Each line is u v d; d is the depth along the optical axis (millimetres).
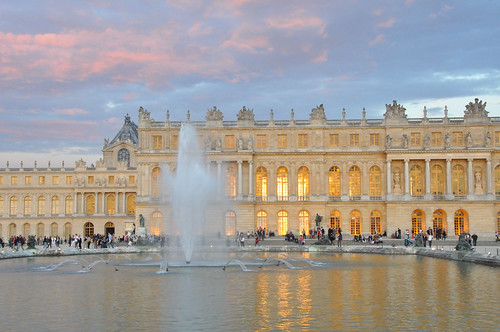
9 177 168625
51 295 42562
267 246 98562
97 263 70625
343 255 84125
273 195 131250
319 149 130750
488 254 67188
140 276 54688
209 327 31562
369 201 129750
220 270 60375
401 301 39281
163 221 131750
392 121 129625
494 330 30875
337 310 36156
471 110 128000
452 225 126250
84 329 31312
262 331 30656
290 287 46156
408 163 128375
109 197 167625
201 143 132000
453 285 46812
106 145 189125
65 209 167750
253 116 133125
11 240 105562
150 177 132875
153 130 133625
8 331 30953
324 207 129625
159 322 32844
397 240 117312
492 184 126688
